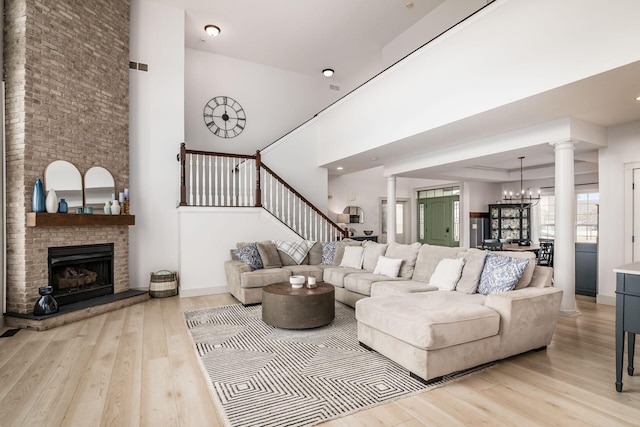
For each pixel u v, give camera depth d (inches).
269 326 151.9
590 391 93.2
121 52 203.6
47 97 162.4
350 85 374.0
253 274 187.5
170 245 226.4
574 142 169.3
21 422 78.3
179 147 231.8
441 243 420.8
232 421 78.7
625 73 114.3
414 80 192.1
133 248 214.4
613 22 110.9
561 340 133.1
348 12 243.4
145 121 220.5
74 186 173.2
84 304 168.7
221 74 305.9
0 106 154.2
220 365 109.7
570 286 168.1
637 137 179.5
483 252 144.8
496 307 111.5
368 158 265.1
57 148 166.6
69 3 173.5
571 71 121.2
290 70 339.0
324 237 278.4
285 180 284.5
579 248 215.5
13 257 153.9
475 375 102.7
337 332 143.9
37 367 108.0
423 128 185.8
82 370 106.1
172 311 177.2
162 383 98.0
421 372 96.0
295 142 289.7
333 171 339.3
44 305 150.3
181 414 82.4
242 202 250.8
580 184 311.4
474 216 389.4
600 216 195.0
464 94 161.5
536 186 372.2
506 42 142.4
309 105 349.4
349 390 93.4
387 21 255.8
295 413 82.3
